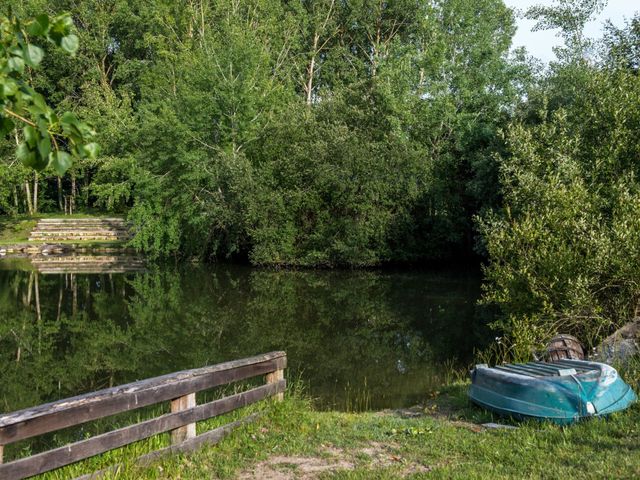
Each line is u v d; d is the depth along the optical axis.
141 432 5.88
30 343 15.80
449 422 7.93
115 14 49.03
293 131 32.47
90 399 5.35
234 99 32.53
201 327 17.73
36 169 2.69
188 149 32.94
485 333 16.25
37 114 2.61
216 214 31.67
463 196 33.28
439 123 33.91
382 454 6.60
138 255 37.03
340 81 48.09
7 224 44.53
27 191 47.75
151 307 21.02
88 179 50.41
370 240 31.33
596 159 13.50
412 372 12.62
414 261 33.25
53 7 47.31
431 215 32.25
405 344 15.33
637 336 10.26
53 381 12.38
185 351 14.87
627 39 19.55
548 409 7.25
